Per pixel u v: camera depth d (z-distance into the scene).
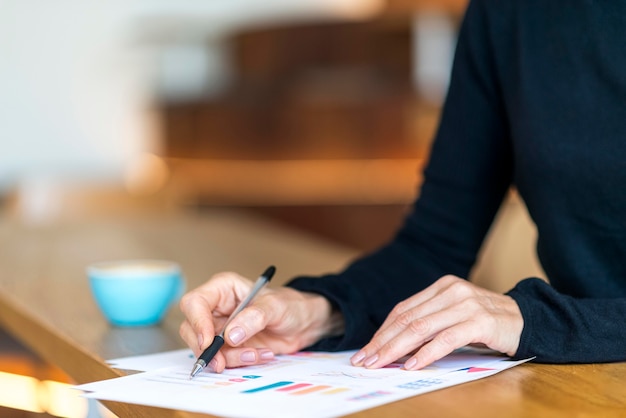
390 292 1.32
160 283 1.45
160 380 1.03
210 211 5.73
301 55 5.59
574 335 1.07
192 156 5.96
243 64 5.88
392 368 1.06
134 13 7.81
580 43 1.24
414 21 5.28
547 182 1.27
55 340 1.39
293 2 8.12
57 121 7.75
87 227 3.09
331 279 1.30
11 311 1.63
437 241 1.46
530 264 2.06
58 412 1.36
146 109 7.50
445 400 0.92
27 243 2.66
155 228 3.05
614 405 0.89
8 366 1.56
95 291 1.45
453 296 1.09
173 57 7.79
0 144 7.65
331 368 1.08
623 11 1.21
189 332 1.15
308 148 5.56
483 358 1.10
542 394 0.93
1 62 7.59
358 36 5.43
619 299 1.10
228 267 2.11
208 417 0.87
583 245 1.26
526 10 1.31
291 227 5.61
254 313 1.11
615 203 1.21
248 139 5.72
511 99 1.33
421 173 1.54
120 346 1.29
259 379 1.02
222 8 7.95
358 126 5.44
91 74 7.79
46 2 7.62
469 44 1.42
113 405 1.00
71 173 7.81
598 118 1.22
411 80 5.36
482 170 1.44
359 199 5.45
